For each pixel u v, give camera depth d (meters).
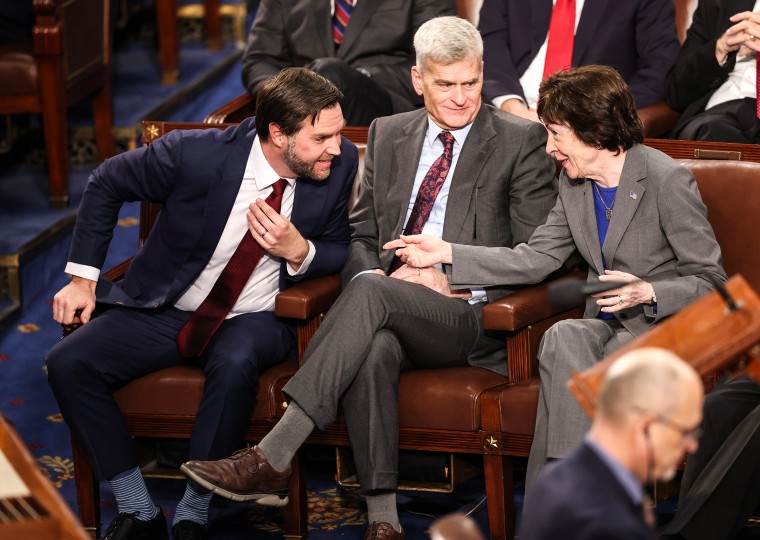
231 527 11.53
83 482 11.42
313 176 11.18
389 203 11.87
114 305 11.65
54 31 17.91
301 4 15.84
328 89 10.90
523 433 10.31
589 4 15.00
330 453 12.28
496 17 15.41
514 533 10.81
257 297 11.59
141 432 11.24
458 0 15.88
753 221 10.84
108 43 20.03
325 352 10.45
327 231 11.77
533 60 15.27
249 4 25.62
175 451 11.64
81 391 10.90
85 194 11.58
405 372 11.05
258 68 15.74
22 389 14.59
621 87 10.39
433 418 10.59
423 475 11.05
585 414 9.73
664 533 9.85
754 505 9.73
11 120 20.11
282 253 11.22
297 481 10.96
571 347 10.02
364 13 15.63
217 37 24.70
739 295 7.13
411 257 11.10
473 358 11.30
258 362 10.98
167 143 11.44
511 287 11.30
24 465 7.06
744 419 9.84
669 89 14.43
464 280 11.05
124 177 11.48
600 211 10.89
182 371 11.24
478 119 11.75
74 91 18.81
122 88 22.28
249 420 11.11
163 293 11.52
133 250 17.80
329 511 11.76
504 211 11.64
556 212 11.20
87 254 11.49
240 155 11.38
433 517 11.55
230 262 11.40
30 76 18.02
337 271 11.75
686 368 6.07
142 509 11.07
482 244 11.55
